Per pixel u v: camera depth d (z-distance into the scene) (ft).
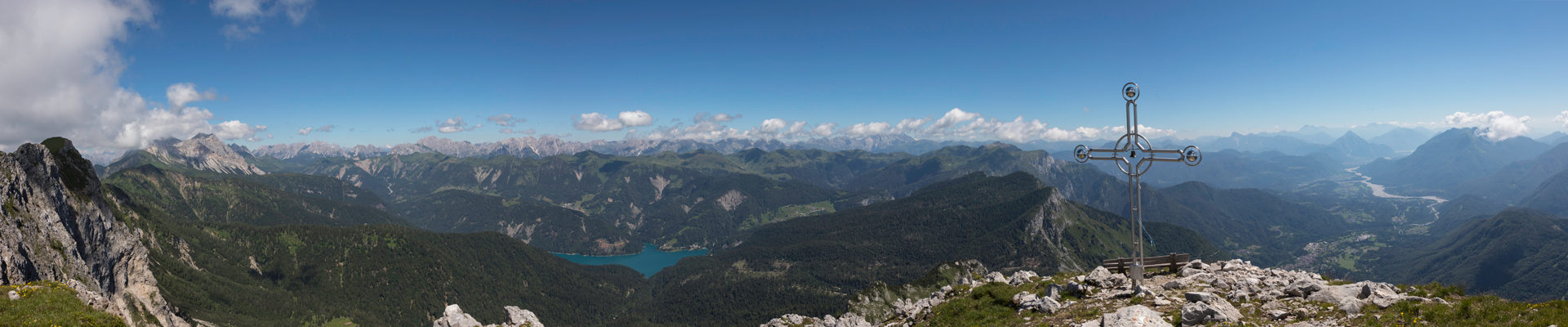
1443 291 96.99
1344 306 94.32
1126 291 123.54
